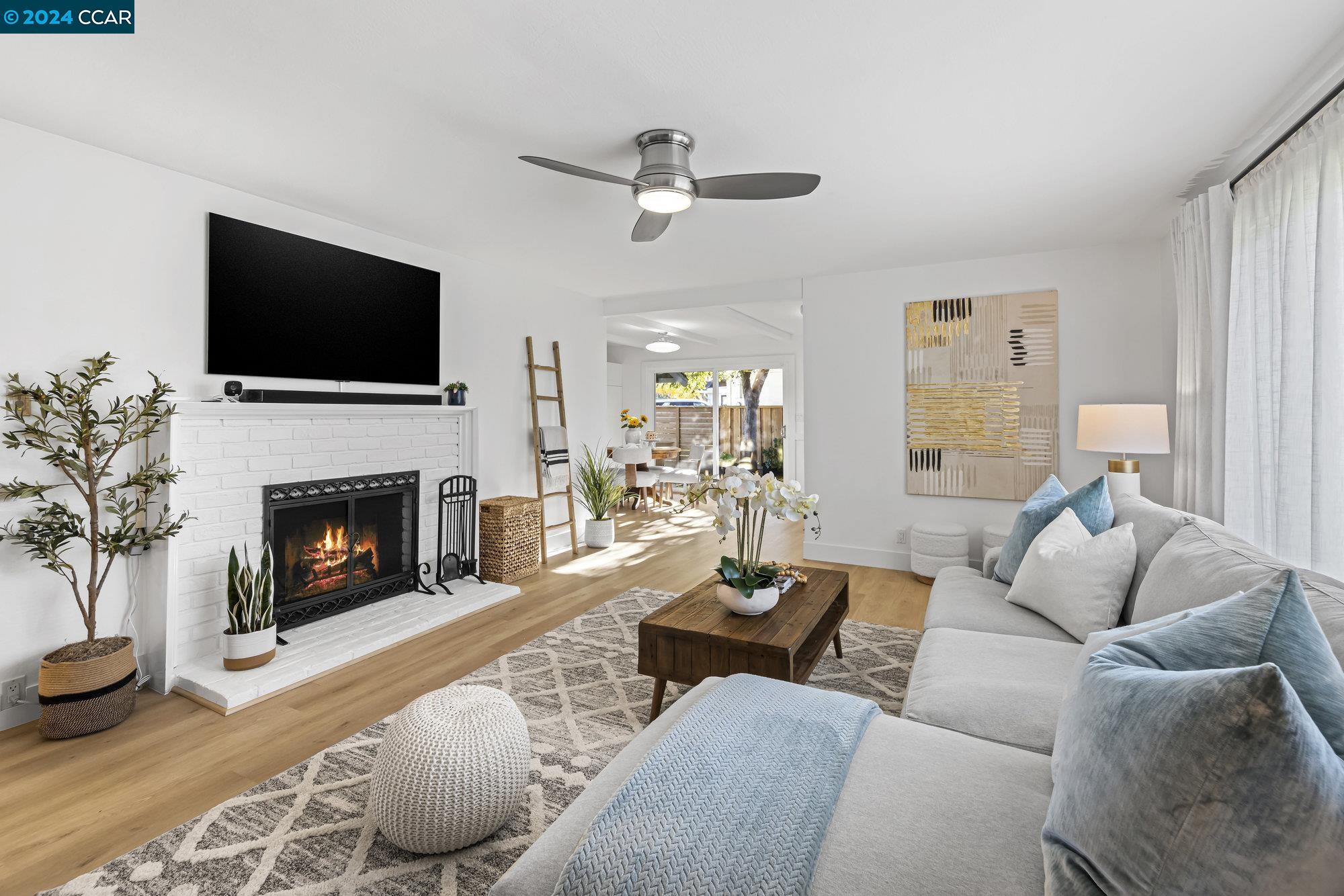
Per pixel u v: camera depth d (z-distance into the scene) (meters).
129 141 2.57
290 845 1.75
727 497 2.49
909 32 1.85
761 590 2.42
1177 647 1.04
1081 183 3.06
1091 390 4.27
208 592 2.97
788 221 3.65
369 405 3.61
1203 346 3.05
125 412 2.58
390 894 1.57
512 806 1.77
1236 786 0.74
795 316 6.93
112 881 1.62
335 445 3.55
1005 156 2.72
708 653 2.29
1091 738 0.95
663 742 1.35
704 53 1.96
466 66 2.03
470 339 4.55
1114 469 3.78
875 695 2.69
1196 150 2.66
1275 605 0.98
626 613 3.80
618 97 2.22
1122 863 0.81
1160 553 2.01
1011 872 0.99
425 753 1.68
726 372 9.46
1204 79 2.10
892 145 2.61
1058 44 1.91
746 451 9.35
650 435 9.39
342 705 2.62
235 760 2.21
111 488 2.64
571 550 5.58
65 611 2.56
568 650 3.21
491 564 4.46
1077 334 4.30
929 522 4.79
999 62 2.00
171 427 2.78
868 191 3.15
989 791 1.21
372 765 2.16
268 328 3.23
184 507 2.87
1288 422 2.22
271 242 3.24
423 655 3.15
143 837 1.80
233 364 3.08
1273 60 1.98
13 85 2.14
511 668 2.98
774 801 1.15
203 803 1.96
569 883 1.03
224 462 3.03
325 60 2.00
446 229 3.79
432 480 4.20
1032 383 4.44
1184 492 3.38
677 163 2.49
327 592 3.55
